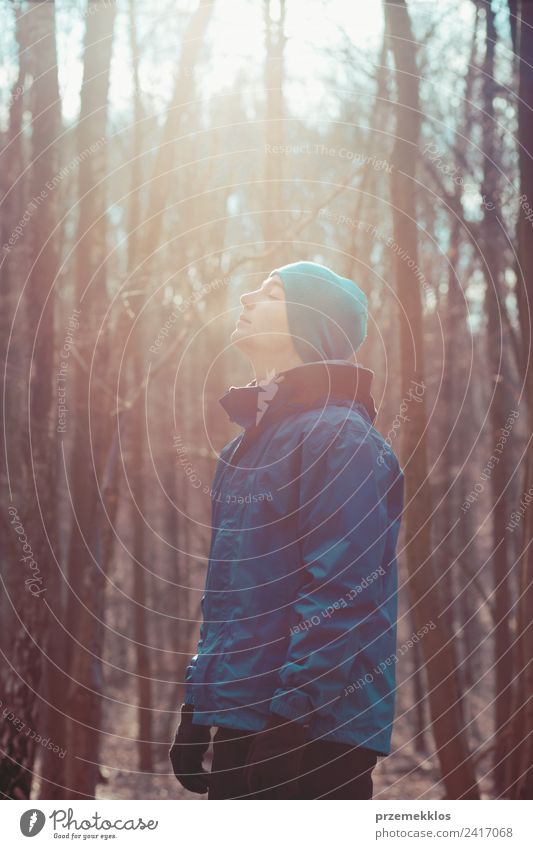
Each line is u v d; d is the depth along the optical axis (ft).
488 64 14.70
